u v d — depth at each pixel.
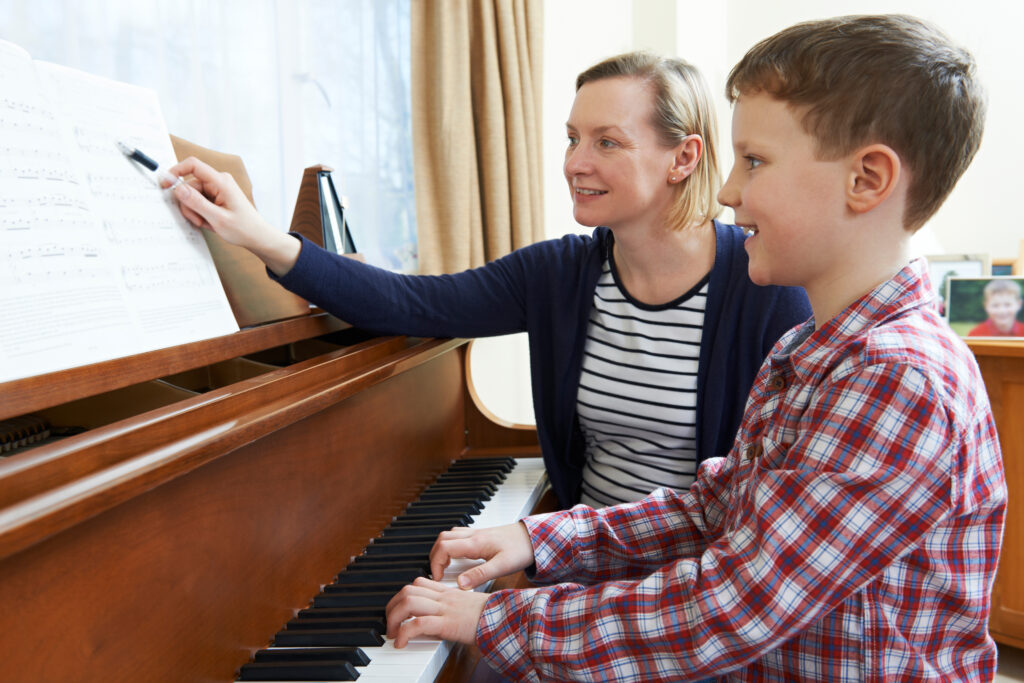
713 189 1.33
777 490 0.73
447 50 2.55
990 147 3.29
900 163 0.74
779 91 0.75
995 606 2.05
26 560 0.57
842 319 0.77
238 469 0.83
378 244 2.78
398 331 1.37
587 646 0.79
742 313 1.31
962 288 2.05
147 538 0.69
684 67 1.33
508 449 1.67
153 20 2.17
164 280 0.94
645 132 1.27
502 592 0.87
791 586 0.71
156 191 1.01
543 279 1.45
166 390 0.99
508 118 2.70
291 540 0.93
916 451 0.68
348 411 1.09
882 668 0.76
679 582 0.78
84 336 0.77
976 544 0.75
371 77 2.70
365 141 2.71
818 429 0.72
